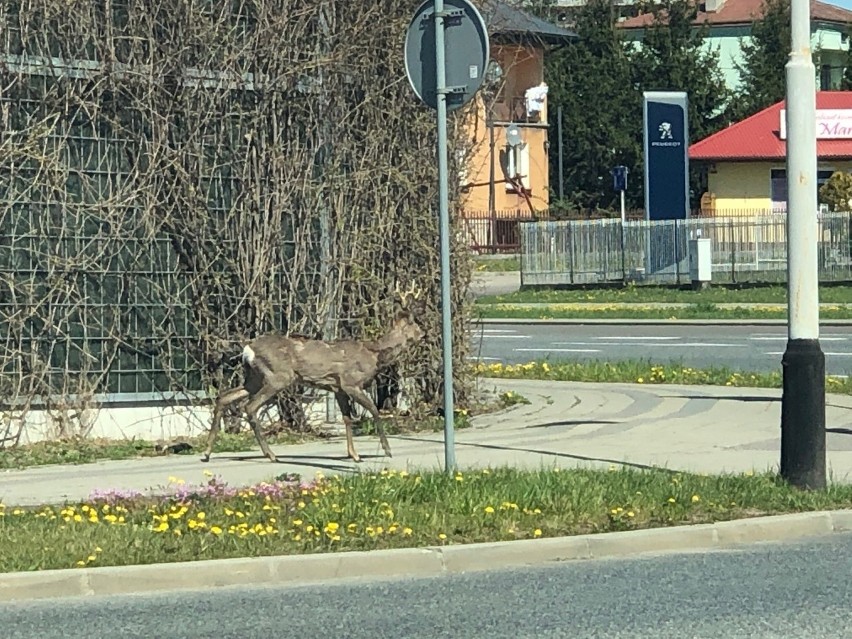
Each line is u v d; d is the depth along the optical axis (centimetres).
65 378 1323
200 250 1369
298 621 752
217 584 843
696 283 4081
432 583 845
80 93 1314
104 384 1341
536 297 3928
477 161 1591
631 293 3975
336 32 1430
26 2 1286
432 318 1504
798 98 1036
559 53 6706
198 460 1238
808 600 786
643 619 746
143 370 1358
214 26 1363
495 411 1570
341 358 1221
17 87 1286
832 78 7656
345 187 1444
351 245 1449
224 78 1374
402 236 1484
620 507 984
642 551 928
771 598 791
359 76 1448
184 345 1373
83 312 1327
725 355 2381
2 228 1287
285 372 1219
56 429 1322
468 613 765
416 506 987
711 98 6738
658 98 4197
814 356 1048
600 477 1073
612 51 6719
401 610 775
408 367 1495
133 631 734
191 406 1377
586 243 4247
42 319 1309
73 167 1316
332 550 883
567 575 862
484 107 1581
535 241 4250
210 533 912
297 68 1401
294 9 1408
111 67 1324
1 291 1291
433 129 1492
